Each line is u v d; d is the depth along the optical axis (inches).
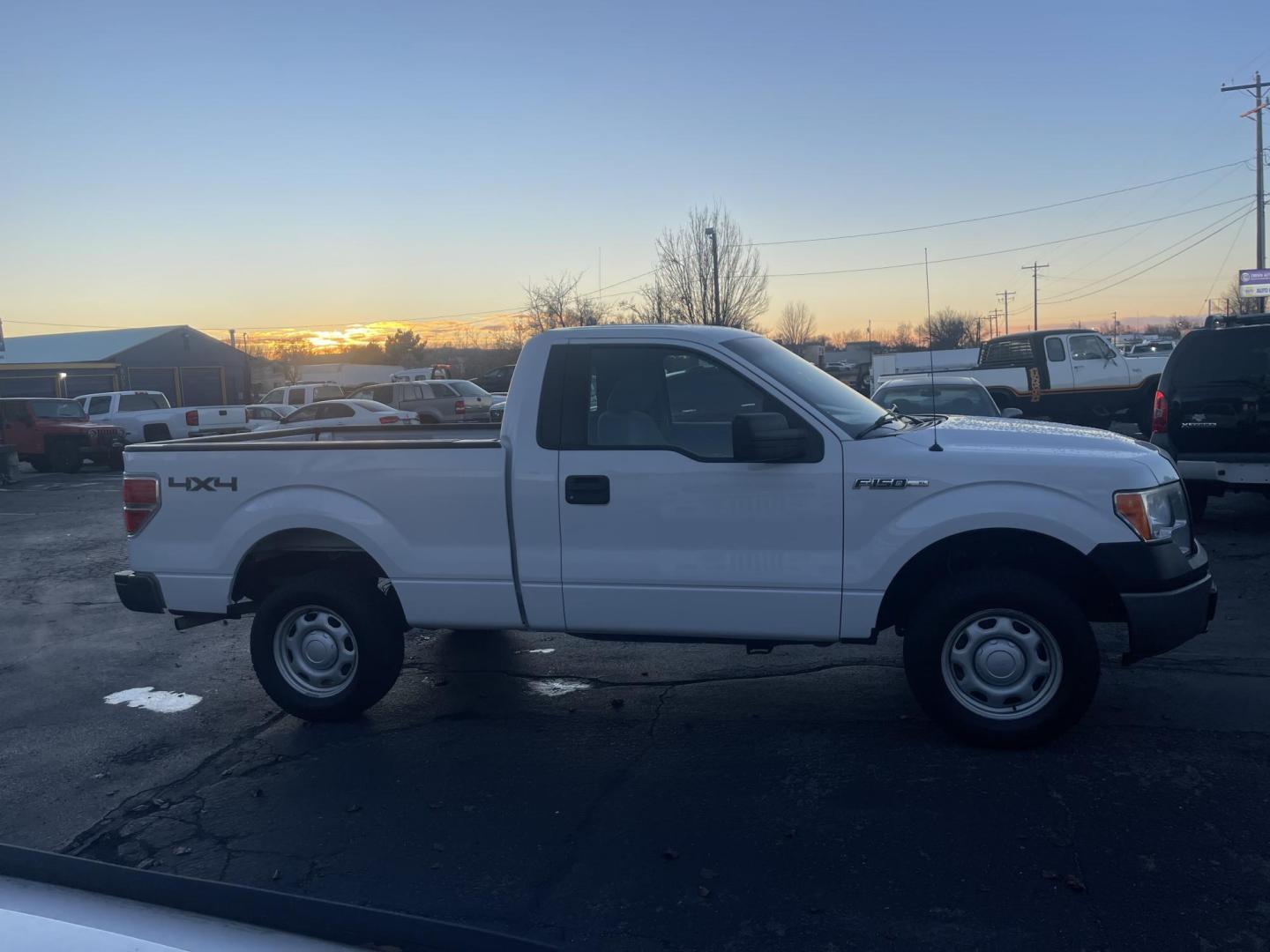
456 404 1128.2
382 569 226.5
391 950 81.1
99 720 238.8
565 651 278.7
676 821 170.6
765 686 240.4
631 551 203.2
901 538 190.7
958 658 193.8
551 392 208.7
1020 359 759.7
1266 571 333.4
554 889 149.9
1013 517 186.9
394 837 169.5
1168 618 186.1
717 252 1649.9
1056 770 182.4
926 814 167.8
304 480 220.5
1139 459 190.5
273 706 243.6
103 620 346.0
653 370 207.0
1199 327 389.1
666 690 240.8
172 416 1034.7
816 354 1354.6
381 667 222.1
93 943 65.8
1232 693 219.8
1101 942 130.1
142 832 175.3
